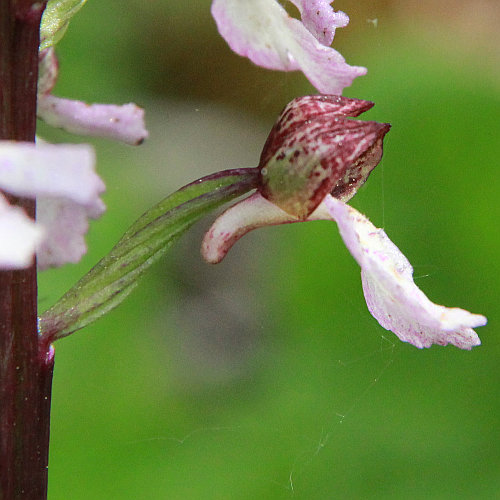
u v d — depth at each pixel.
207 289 0.37
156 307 0.32
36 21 0.19
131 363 0.26
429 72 0.31
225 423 0.26
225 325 0.34
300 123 0.20
